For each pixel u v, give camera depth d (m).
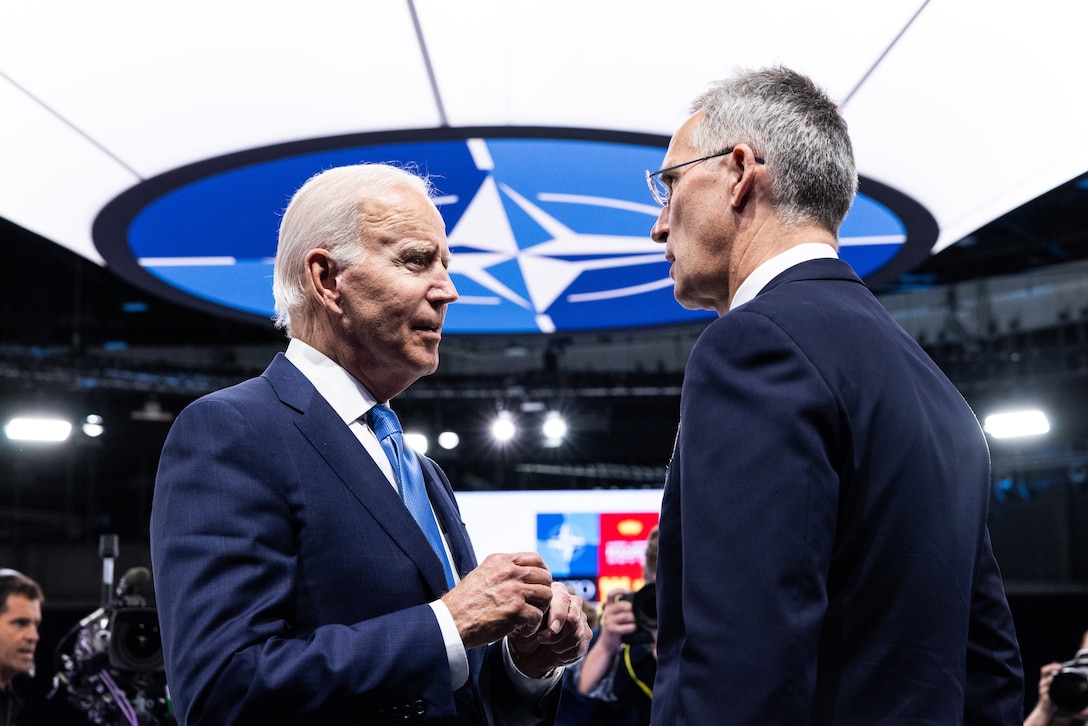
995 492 12.37
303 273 1.80
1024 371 11.48
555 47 3.64
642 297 5.98
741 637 1.18
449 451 13.79
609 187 4.49
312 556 1.59
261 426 1.63
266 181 4.54
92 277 12.00
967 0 3.38
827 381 1.30
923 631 1.28
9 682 4.66
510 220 4.80
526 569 1.57
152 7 3.39
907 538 1.31
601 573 10.03
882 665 1.27
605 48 3.64
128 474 14.07
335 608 1.58
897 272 5.95
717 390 1.32
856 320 1.40
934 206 4.89
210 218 4.92
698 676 1.20
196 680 1.42
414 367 1.78
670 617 1.35
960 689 1.30
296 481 1.61
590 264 5.37
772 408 1.27
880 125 4.23
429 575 1.66
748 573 1.21
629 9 3.44
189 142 4.25
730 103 1.58
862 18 3.48
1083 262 11.44
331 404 1.75
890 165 4.53
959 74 3.81
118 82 3.83
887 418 1.33
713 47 3.65
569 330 6.70
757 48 3.65
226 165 4.39
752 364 1.32
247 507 1.55
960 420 1.48
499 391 12.88
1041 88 3.86
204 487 1.55
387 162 4.37
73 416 12.58
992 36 3.56
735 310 1.39
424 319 1.76
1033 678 11.58
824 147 1.53
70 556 12.40
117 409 13.21
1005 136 4.23
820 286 1.44
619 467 14.41
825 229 1.54
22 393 12.28
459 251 5.16
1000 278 12.02
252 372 13.12
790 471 1.24
